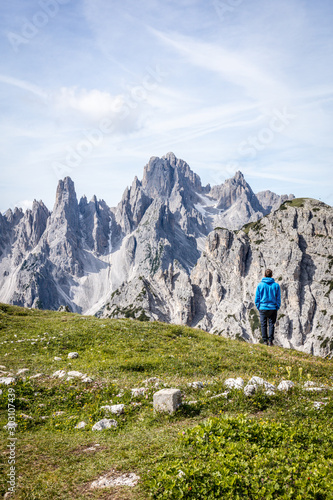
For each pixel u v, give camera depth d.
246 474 7.54
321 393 14.29
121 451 10.12
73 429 12.97
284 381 15.22
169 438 10.41
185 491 7.26
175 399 13.15
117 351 24.33
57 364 21.70
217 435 9.49
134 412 13.96
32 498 8.20
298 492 6.81
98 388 17.08
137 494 7.72
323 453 8.32
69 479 8.89
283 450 8.47
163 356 22.73
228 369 20.62
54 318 37.75
